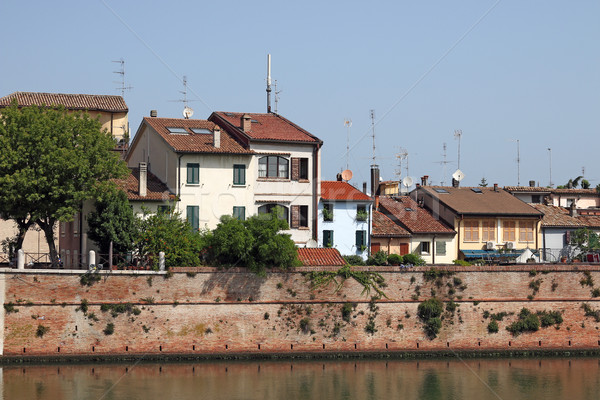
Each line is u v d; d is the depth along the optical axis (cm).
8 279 5331
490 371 5628
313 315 5841
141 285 5553
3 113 5766
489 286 6191
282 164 6869
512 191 9131
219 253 5750
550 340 6222
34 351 5322
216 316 5672
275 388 5000
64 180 5659
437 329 6019
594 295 6369
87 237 5884
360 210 7300
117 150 8331
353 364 5706
